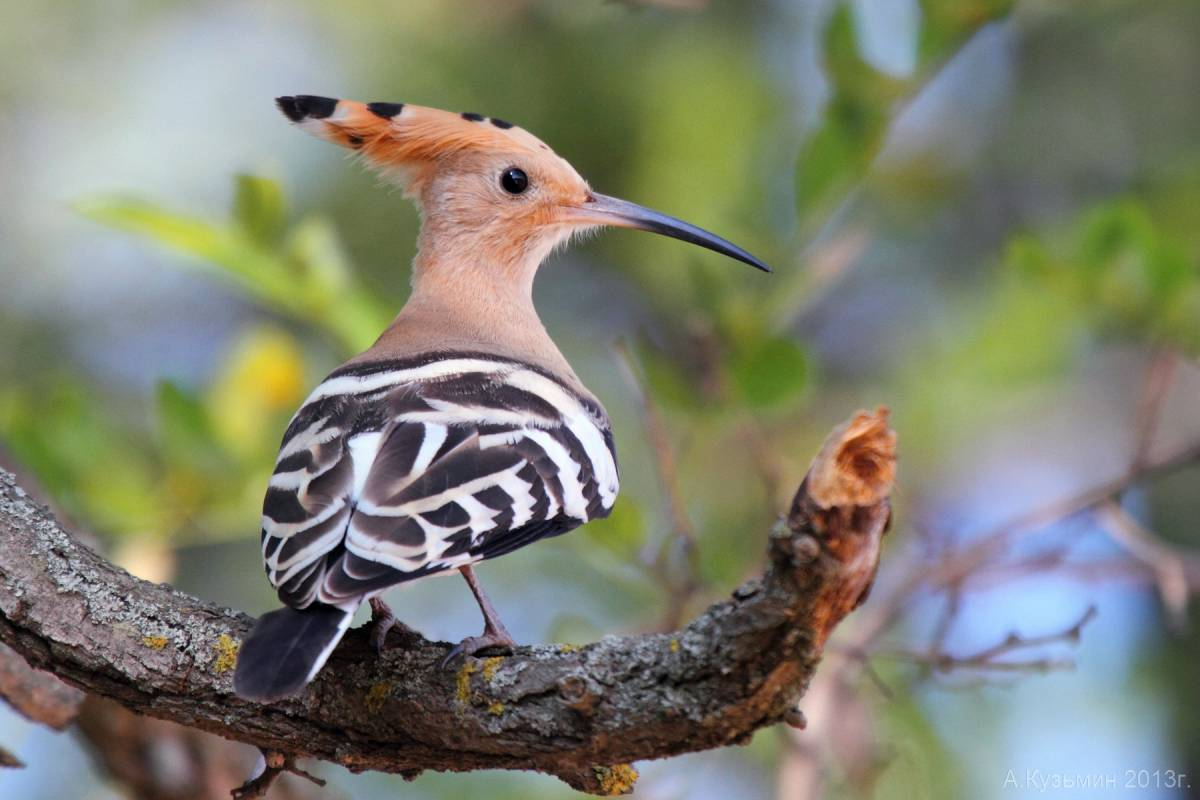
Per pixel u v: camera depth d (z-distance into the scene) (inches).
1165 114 532.7
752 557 427.2
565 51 528.1
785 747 366.9
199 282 553.6
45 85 540.4
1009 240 428.5
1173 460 371.2
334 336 398.3
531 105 525.3
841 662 372.2
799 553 195.2
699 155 514.9
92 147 541.6
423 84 527.2
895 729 423.8
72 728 357.4
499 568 485.1
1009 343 449.4
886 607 376.2
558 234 380.2
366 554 241.1
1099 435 534.3
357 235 523.2
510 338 358.6
